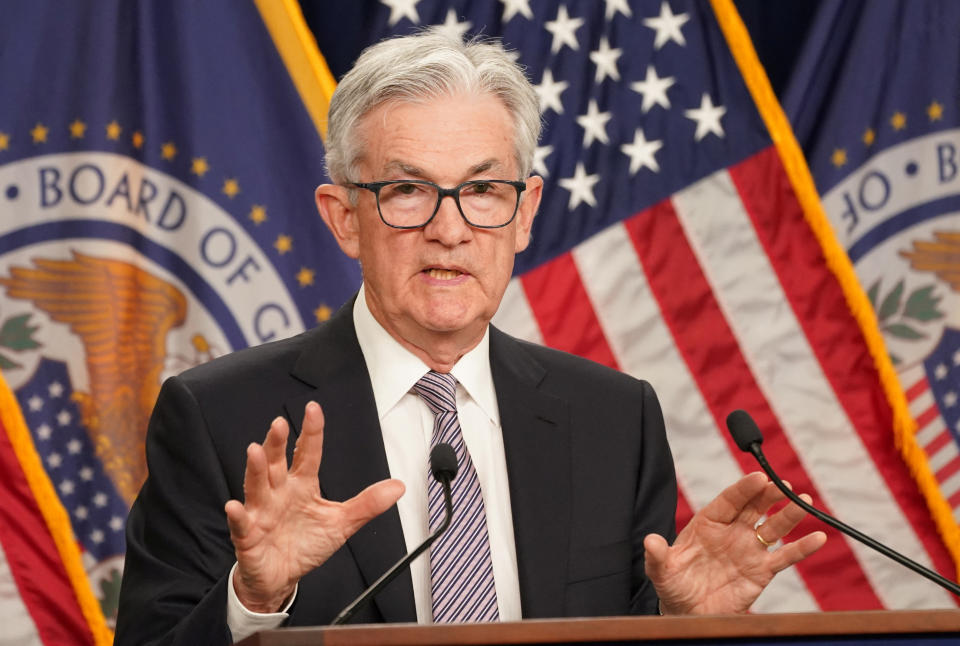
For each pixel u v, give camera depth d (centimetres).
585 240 1437
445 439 764
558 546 756
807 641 461
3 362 1325
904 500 1412
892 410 1411
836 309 1430
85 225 1350
